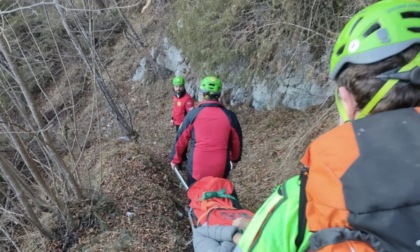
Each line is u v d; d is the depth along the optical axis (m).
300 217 1.00
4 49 3.77
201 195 2.94
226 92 8.41
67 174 4.57
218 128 3.83
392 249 0.71
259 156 6.59
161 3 12.06
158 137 9.08
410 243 0.70
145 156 6.18
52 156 4.43
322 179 0.83
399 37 0.86
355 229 0.76
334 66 1.00
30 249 4.40
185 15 8.43
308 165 0.95
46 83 12.93
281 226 1.06
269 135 6.93
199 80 9.18
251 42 7.24
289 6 6.23
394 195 0.72
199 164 3.82
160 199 5.21
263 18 7.08
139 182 5.46
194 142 3.90
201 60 8.34
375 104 0.87
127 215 4.74
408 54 0.85
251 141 7.12
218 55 7.68
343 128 0.88
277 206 1.11
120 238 4.36
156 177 5.76
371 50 0.88
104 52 13.50
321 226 0.82
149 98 10.98
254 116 7.70
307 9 6.25
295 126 6.67
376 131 0.82
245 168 6.51
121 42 13.35
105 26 13.63
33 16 7.89
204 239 2.26
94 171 6.18
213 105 3.90
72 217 4.46
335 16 5.87
